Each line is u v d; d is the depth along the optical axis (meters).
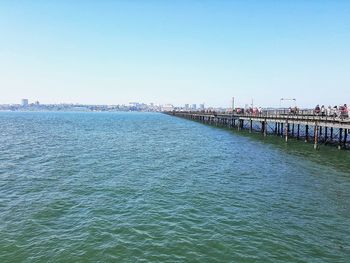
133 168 27.58
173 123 113.06
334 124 31.61
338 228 14.18
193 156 34.34
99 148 41.34
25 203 17.59
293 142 43.97
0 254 11.88
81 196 18.98
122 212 16.22
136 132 70.25
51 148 40.62
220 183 22.14
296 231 13.85
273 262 11.30
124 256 11.77
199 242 12.84
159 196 18.98
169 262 11.35
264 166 28.08
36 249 12.27
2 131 68.31
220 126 81.31
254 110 62.41
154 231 13.88
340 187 20.81
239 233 13.65
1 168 27.08
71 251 12.13
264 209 16.64
